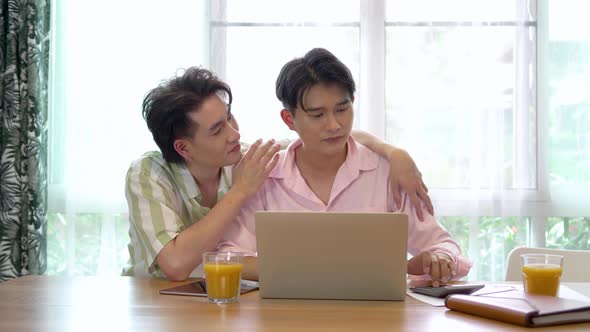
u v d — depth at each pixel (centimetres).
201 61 312
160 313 136
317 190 206
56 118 316
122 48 311
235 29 309
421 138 308
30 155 305
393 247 145
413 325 125
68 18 314
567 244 309
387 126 309
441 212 304
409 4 308
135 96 312
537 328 122
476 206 301
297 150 207
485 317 130
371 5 309
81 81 313
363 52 309
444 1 306
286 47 307
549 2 306
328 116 181
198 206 199
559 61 307
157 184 191
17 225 307
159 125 188
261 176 183
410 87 308
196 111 184
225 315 134
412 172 196
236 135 188
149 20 312
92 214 314
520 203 303
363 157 205
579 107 307
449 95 306
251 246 197
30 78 306
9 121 308
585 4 306
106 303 147
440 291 151
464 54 304
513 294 138
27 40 307
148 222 182
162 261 177
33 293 159
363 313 135
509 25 304
